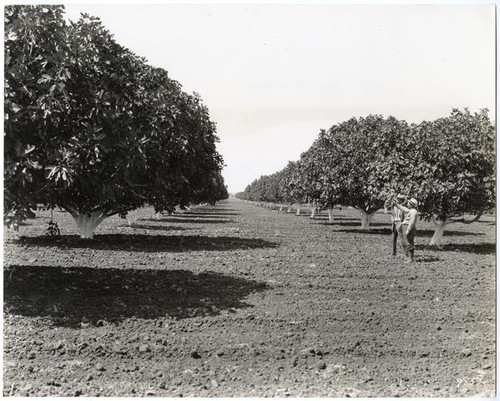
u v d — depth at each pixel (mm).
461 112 17344
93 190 10531
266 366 6516
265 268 13141
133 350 6922
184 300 9555
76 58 8906
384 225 33688
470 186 16562
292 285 11055
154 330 7719
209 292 10234
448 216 18375
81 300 9320
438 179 16922
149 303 9266
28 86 8391
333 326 8148
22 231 21250
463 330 8133
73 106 9156
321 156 28500
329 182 26609
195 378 6105
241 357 6789
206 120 20219
